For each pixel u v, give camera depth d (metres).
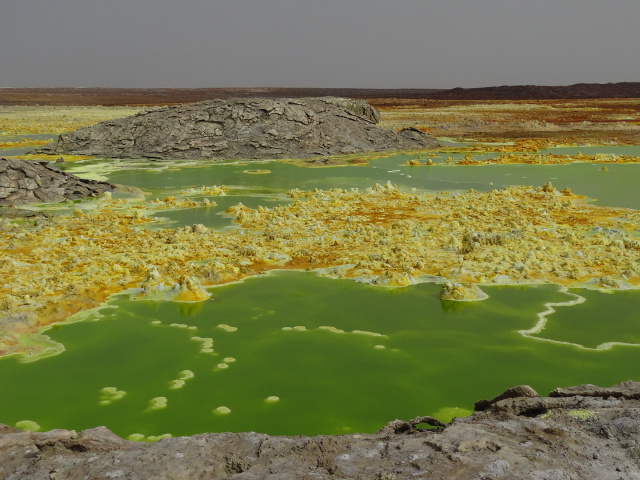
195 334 7.11
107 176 20.02
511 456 3.19
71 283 8.67
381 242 10.77
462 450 3.28
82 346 6.80
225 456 3.52
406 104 82.62
